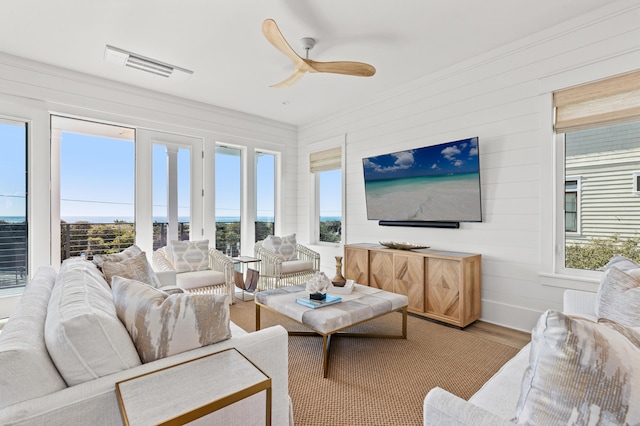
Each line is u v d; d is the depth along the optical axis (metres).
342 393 2.01
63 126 4.10
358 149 4.63
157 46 3.05
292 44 3.01
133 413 0.92
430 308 3.38
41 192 3.35
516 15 2.62
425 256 3.39
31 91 3.29
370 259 4.03
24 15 2.56
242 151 5.12
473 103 3.36
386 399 1.95
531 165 2.97
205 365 1.19
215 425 1.21
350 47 3.09
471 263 3.18
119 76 3.69
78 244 4.43
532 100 2.95
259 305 2.82
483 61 3.26
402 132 4.03
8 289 3.20
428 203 3.73
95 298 1.35
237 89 4.09
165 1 2.41
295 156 5.72
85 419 0.98
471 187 3.34
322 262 5.17
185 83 3.90
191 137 4.49
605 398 0.71
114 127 4.18
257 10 2.52
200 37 2.90
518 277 3.08
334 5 2.47
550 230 2.86
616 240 2.64
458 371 2.29
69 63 3.38
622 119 2.52
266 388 1.09
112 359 1.11
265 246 4.80
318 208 5.53
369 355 2.54
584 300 2.05
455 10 2.54
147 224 4.12
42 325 1.21
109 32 2.81
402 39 2.96
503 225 3.18
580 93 2.70
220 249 4.89
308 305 2.48
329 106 4.71
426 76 3.74
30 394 0.95
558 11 2.58
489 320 3.28
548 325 0.82
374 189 4.31
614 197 2.64
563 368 0.76
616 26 2.50
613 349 0.75
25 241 3.28
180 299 1.29
